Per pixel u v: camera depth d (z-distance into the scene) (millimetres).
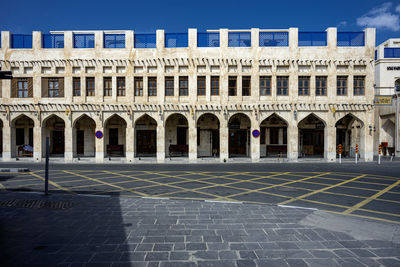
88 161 20000
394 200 7742
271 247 4277
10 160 19938
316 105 19297
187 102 19625
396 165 17062
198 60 19500
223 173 13844
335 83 19219
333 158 19297
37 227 5238
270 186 10055
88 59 19656
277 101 19422
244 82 19812
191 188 9656
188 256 3947
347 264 3709
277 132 22984
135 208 6676
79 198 7828
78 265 3670
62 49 19859
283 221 5613
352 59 19125
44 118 20016
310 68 19422
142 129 23250
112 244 4395
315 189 9430
